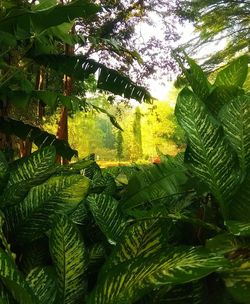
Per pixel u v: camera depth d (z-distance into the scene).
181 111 0.90
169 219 0.81
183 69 1.08
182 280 0.59
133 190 1.01
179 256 0.65
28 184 0.91
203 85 1.06
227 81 1.13
